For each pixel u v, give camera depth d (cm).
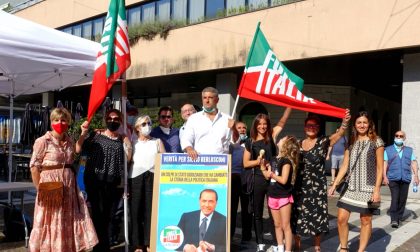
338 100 1908
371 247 653
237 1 1529
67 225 488
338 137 564
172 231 493
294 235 602
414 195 1178
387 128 2558
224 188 500
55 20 2420
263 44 600
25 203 939
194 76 1750
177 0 1759
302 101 582
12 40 611
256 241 622
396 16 1142
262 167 555
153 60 1770
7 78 862
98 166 539
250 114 1955
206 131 531
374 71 1557
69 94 2556
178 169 503
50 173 484
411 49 1162
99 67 541
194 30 1619
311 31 1304
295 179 557
